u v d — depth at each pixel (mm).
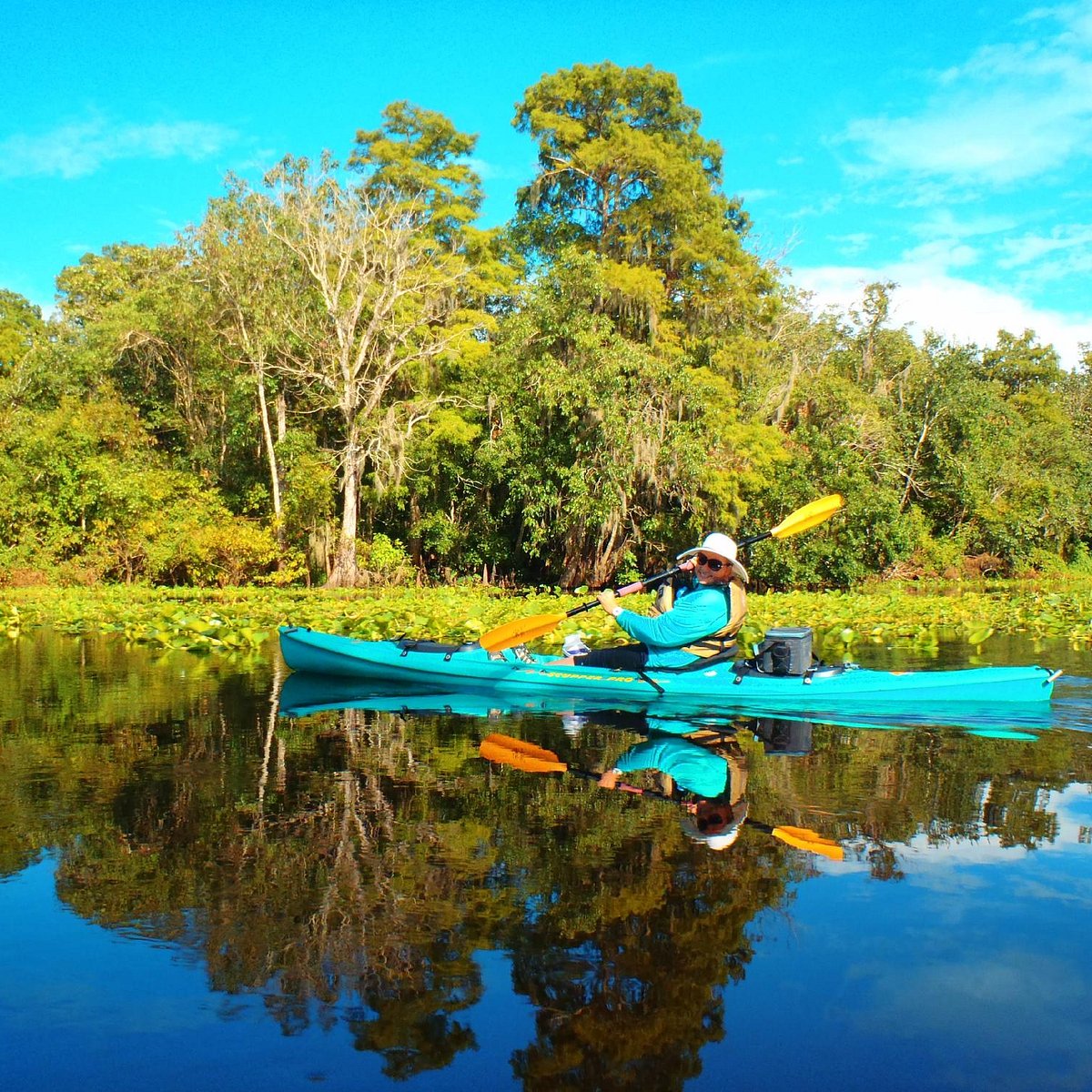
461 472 24719
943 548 27891
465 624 10859
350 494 23016
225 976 2443
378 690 7285
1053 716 6156
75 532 22609
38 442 22547
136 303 26906
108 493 21750
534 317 22641
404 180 27000
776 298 27641
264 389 24453
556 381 21547
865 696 6465
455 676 7285
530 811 3840
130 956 2545
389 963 2504
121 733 5512
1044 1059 2066
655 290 23172
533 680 7000
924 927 2715
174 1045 2131
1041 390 39812
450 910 2822
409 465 23719
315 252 23266
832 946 2596
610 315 24000
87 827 3631
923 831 3607
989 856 3318
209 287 23938
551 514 24266
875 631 11625
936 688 6512
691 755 4938
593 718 6086
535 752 5012
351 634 10875
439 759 4824
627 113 26656
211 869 3164
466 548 25734
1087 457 36688
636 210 25578
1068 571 31688
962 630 12391
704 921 2746
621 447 21547
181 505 22750
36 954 2564
